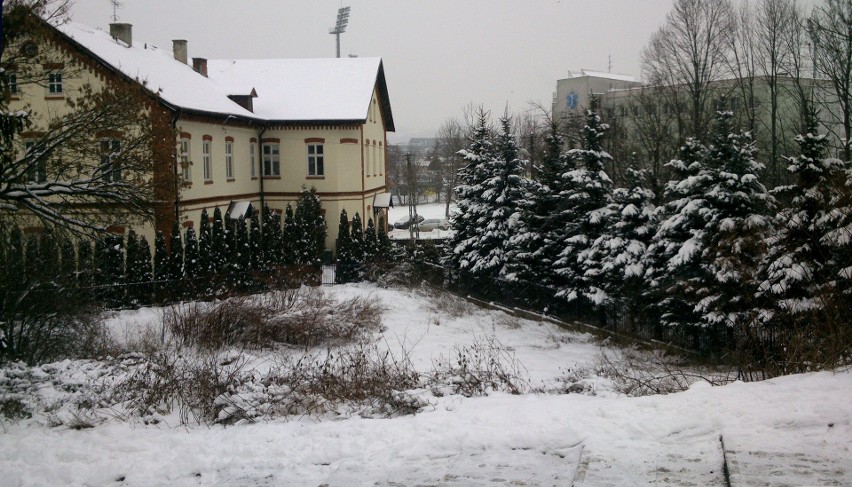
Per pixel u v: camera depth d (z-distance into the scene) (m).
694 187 20.42
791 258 16.56
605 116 57.19
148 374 11.38
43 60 19.75
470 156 33.94
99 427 9.30
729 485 5.46
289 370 12.67
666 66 45.62
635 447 6.53
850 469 5.55
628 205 22.88
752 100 42.25
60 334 16.83
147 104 22.39
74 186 19.69
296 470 6.78
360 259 35.72
